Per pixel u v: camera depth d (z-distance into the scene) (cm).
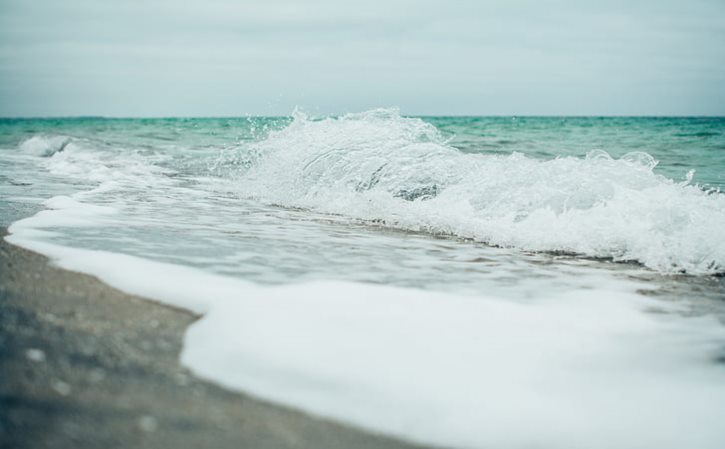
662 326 284
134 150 1422
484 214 545
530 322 277
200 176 941
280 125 852
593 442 183
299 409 189
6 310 253
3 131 2559
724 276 391
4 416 166
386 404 193
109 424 168
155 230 469
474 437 181
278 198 702
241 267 358
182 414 179
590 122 3123
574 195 550
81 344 222
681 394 214
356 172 695
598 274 389
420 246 461
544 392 208
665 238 444
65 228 454
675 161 1270
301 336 236
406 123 789
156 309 270
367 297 291
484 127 2633
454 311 282
